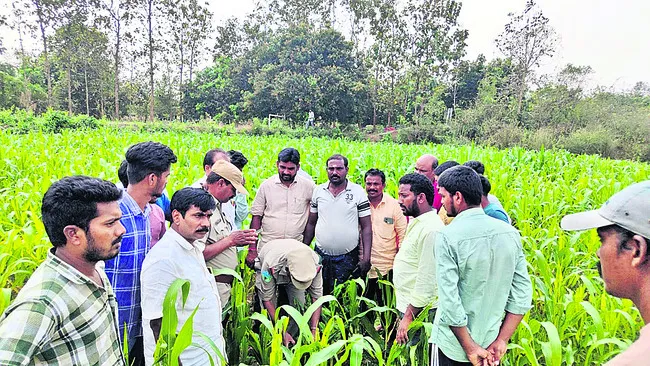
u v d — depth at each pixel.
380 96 50.03
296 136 36.81
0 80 46.81
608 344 3.37
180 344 1.97
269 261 3.31
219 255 3.41
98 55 46.00
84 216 1.60
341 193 4.16
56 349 1.57
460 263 2.32
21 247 4.01
